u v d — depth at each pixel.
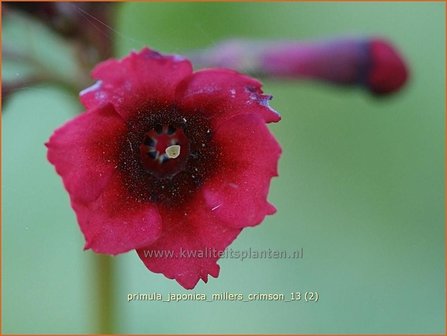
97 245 0.07
